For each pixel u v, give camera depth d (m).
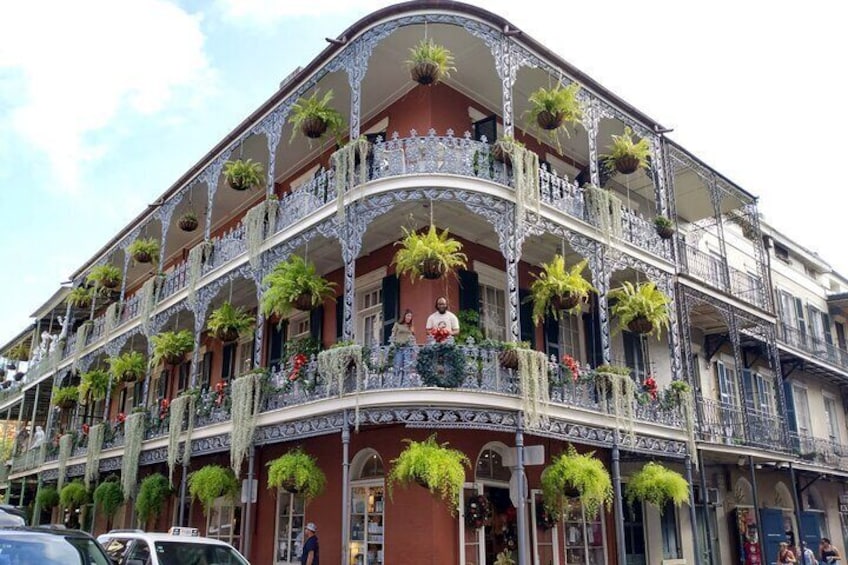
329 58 14.05
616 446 12.77
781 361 22.38
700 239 21.16
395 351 11.42
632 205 19.06
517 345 11.45
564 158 17.08
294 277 13.57
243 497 13.61
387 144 12.77
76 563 7.12
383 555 12.68
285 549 15.12
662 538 16.08
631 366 16.61
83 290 25.03
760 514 18.94
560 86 14.42
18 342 32.88
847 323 28.38
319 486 12.70
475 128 15.07
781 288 24.30
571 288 12.61
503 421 11.16
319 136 14.23
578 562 14.27
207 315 19.47
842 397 26.31
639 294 14.10
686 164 17.88
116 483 18.27
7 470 27.83
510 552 13.16
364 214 12.40
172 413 15.91
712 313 17.95
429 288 13.55
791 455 18.30
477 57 14.02
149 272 25.56
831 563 19.08
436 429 12.73
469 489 12.73
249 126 16.47
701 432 15.38
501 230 12.22
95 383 21.69
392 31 12.88
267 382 13.52
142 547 9.35
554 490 12.07
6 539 7.12
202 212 21.55
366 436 13.55
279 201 15.05
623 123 15.82
